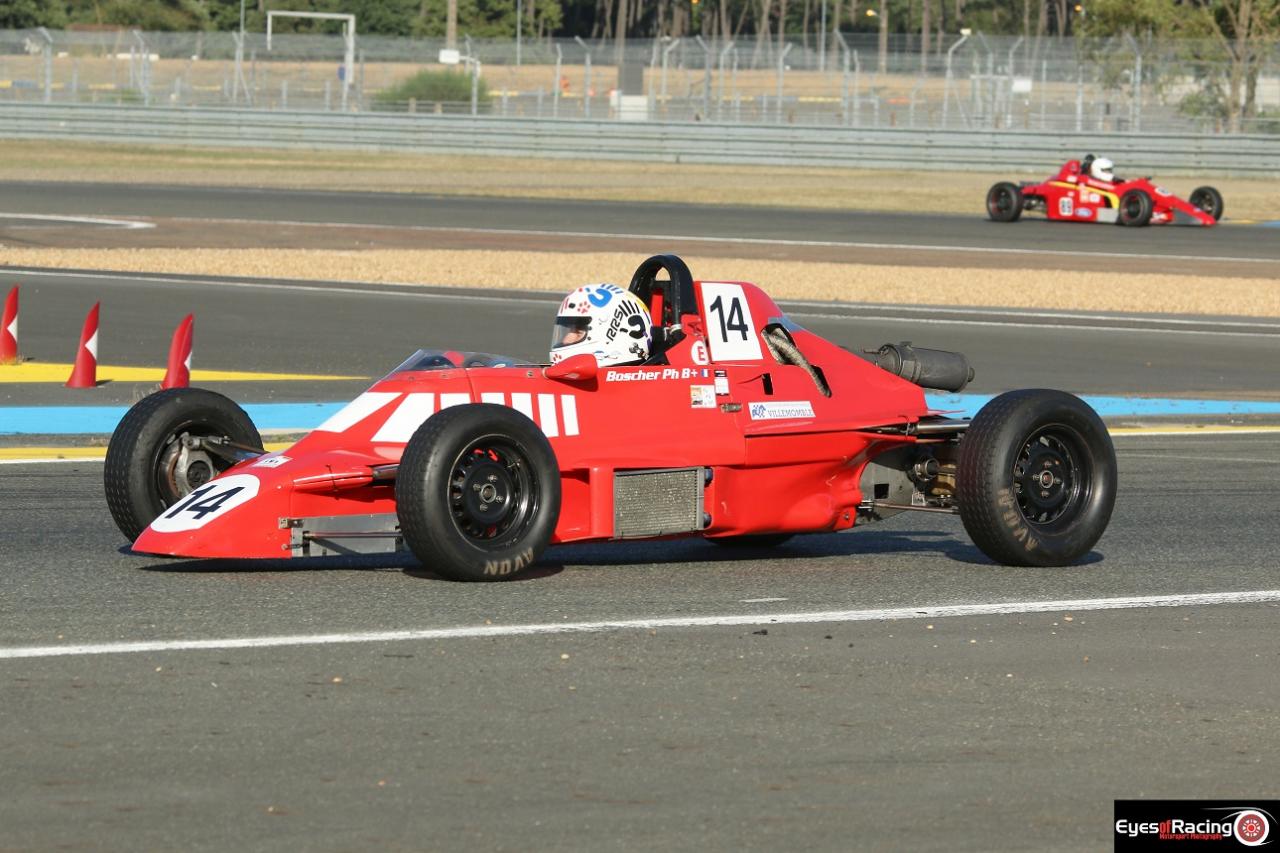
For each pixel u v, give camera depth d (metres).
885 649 24.75
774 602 28.11
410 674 22.48
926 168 177.38
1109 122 184.50
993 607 28.05
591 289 31.09
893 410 33.75
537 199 148.62
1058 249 116.69
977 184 167.25
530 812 17.12
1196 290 94.94
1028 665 23.97
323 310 80.06
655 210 140.00
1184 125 187.50
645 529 30.30
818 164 181.38
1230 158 167.38
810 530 33.00
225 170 174.00
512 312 80.88
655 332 32.19
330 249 108.56
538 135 189.62
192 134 198.88
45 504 37.12
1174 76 187.75
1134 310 87.50
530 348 69.31
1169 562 33.00
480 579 28.75
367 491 28.89
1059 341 75.62
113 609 26.27
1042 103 186.88
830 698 21.83
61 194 144.88
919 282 96.38
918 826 17.03
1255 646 25.55
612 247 112.06
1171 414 57.62
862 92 195.62
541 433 28.84
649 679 22.56
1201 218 132.75
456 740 19.53
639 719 20.59
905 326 79.50
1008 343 74.62
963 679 23.03
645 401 31.08
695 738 19.86
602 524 29.73
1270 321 84.00
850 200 151.62
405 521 27.84
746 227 127.44
